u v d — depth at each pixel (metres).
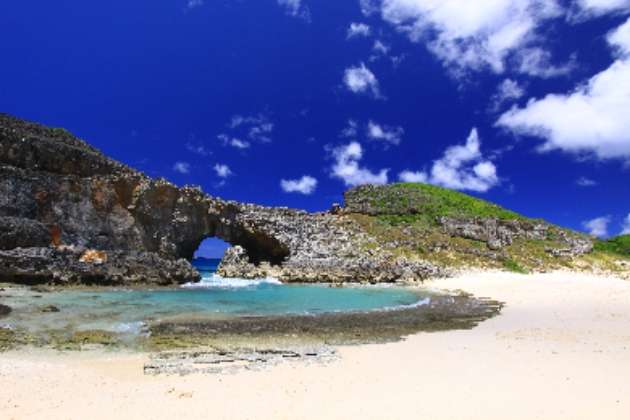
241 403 12.29
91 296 32.59
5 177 42.09
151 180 52.66
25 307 26.31
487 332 22.91
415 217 77.06
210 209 57.97
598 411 11.70
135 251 45.66
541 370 15.41
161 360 16.52
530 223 78.50
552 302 34.53
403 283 50.00
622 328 23.38
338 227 67.44
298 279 50.12
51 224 43.88
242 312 28.53
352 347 19.34
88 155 48.84
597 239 84.12
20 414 11.30
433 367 16.00
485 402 12.38
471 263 62.28
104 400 12.40
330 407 12.05
